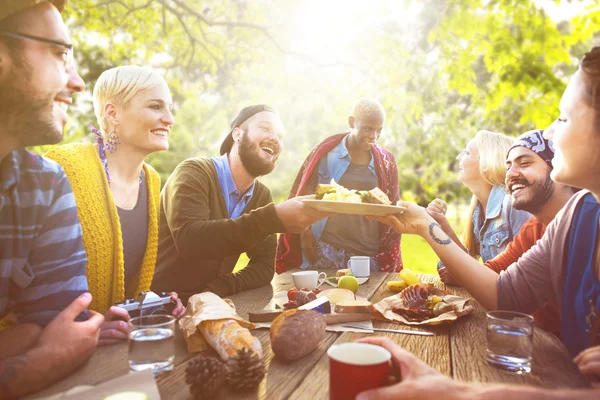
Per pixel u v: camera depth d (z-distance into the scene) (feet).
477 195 10.41
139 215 7.41
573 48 31.22
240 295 7.50
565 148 4.69
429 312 5.90
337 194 8.12
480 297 6.05
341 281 7.52
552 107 23.25
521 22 21.22
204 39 28.48
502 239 9.41
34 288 4.40
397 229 6.90
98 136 7.28
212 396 3.68
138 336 4.13
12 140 4.21
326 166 12.73
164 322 4.36
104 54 31.78
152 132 7.09
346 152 12.50
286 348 4.39
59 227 4.54
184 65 31.35
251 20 29.07
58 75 4.17
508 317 4.68
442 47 23.81
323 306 5.74
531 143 6.79
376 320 5.93
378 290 8.08
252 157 9.01
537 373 4.36
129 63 30.94
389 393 3.01
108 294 6.63
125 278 7.32
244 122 9.12
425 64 25.86
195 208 8.18
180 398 3.70
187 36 29.45
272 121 9.09
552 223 5.68
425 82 26.05
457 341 5.17
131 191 7.35
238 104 30.89
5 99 3.99
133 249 7.34
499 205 9.52
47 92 4.13
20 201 4.30
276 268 11.85
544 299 5.74
